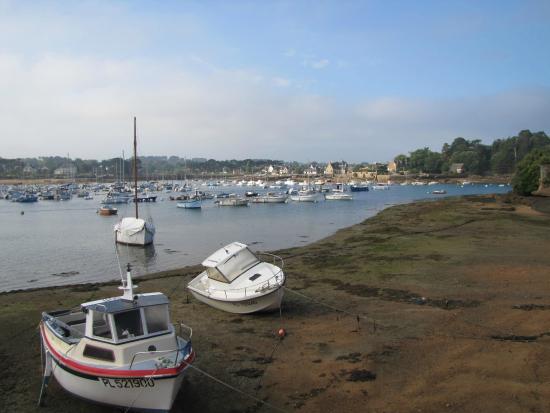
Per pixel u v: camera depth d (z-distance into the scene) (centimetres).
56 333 1262
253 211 8981
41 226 6881
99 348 1134
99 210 8925
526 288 2155
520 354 1395
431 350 1467
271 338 1641
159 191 16875
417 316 1812
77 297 2359
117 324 1136
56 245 4909
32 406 1185
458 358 1395
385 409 1132
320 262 3067
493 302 1955
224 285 1989
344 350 1501
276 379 1313
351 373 1328
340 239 4241
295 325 1781
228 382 1299
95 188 17888
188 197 12275
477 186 18775
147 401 1092
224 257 2052
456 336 1577
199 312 1988
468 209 6594
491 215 5659
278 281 1916
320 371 1352
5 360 1486
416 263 2830
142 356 1130
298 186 19450
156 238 5344
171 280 2788
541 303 1914
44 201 13025
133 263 3834
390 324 1734
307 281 2514
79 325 1378
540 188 9094
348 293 2219
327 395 1213
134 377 1073
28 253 4394
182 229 6188
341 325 1755
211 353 1508
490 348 1455
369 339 1588
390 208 7925
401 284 2328
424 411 1112
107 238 5453
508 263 2716
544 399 1134
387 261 2939
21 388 1287
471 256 2983
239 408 1166
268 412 1144
